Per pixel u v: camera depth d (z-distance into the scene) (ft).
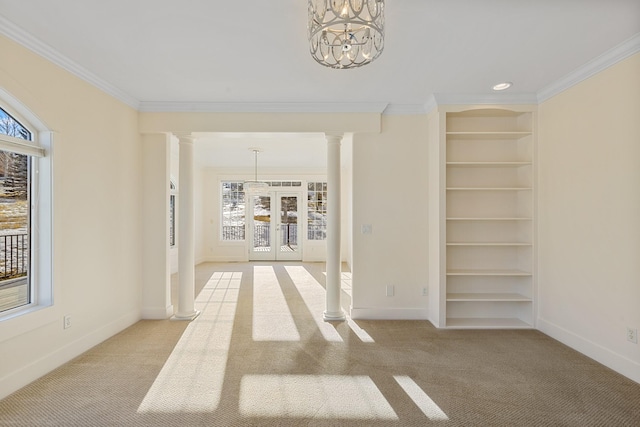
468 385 8.16
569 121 10.39
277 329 11.93
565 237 10.59
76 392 7.75
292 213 29.63
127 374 8.61
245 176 29.12
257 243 29.73
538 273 11.95
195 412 7.04
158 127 12.62
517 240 13.03
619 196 8.66
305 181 29.32
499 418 6.88
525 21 7.30
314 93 11.56
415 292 13.10
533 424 6.68
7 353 7.61
